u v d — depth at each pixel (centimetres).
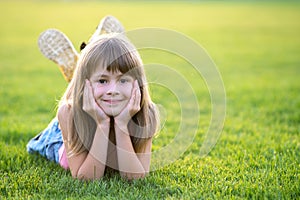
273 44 1352
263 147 386
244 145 392
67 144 300
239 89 696
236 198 270
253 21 1995
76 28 1591
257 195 274
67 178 297
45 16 2019
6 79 763
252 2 3136
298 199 271
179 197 274
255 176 306
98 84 281
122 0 3197
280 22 1964
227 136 426
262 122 490
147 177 305
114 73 279
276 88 703
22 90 667
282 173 314
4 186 289
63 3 2836
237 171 323
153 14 2175
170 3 3028
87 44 316
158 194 276
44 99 604
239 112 539
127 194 274
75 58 377
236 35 1548
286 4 2905
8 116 505
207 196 276
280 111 542
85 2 2952
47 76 810
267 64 995
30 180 297
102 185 285
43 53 376
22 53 1109
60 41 376
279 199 269
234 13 2345
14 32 1493
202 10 2503
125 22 1784
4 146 376
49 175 314
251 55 1138
